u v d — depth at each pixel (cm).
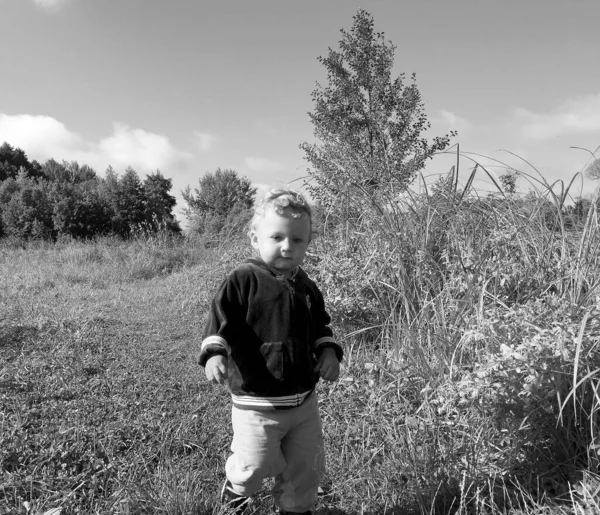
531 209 483
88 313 706
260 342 239
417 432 296
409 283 465
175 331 642
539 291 383
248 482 239
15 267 1198
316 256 571
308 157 1553
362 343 464
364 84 1777
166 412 375
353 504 269
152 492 264
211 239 1472
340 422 341
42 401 391
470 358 336
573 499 249
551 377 262
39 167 6700
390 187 556
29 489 274
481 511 246
